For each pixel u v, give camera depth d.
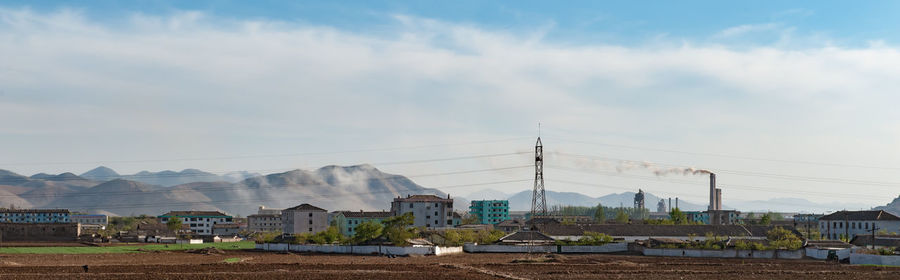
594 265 139.88
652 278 116.75
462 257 163.00
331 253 180.75
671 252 174.75
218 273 116.56
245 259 154.75
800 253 166.00
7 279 105.69
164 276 111.50
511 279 113.00
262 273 117.00
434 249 170.62
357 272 120.19
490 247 185.25
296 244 194.38
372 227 196.75
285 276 113.06
